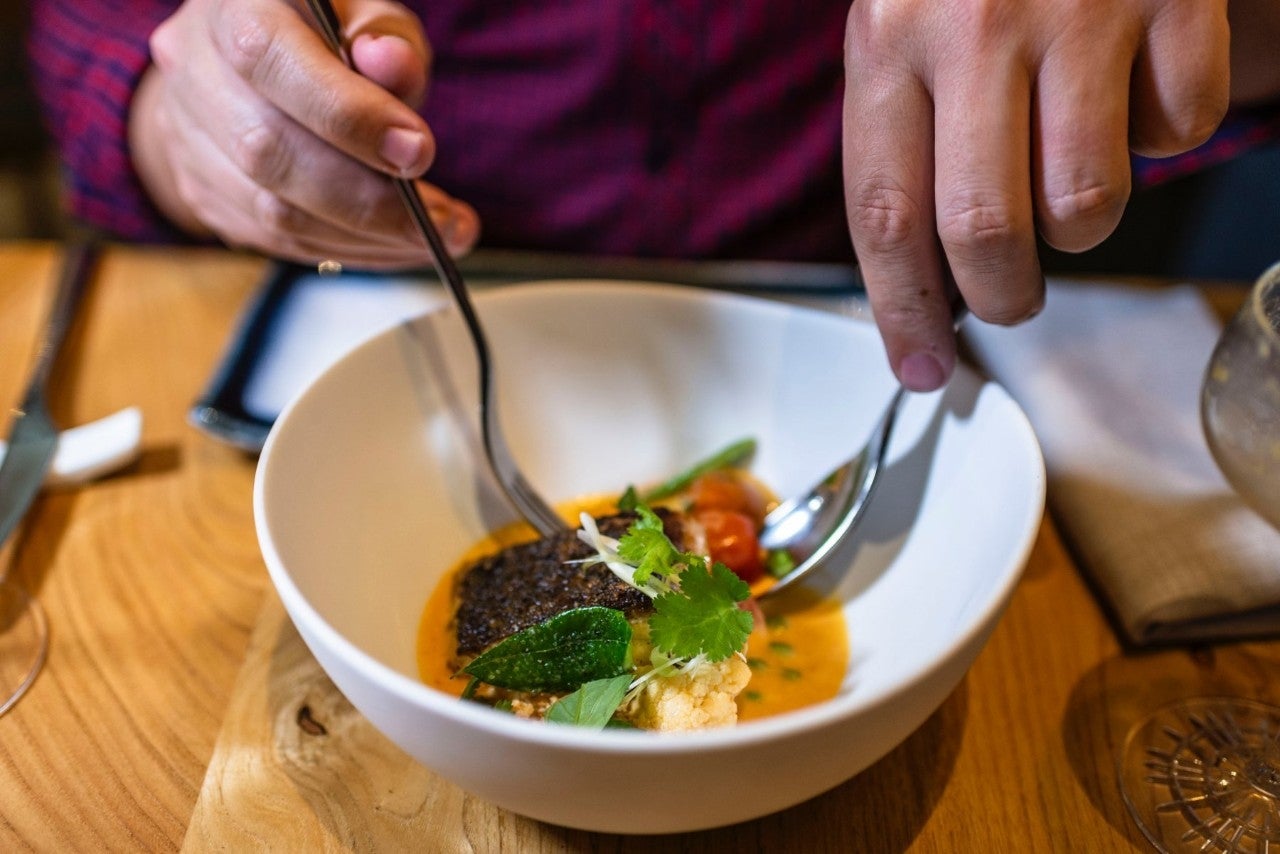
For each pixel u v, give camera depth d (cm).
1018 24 63
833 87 145
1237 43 109
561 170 150
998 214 65
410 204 86
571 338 102
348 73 81
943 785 75
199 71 95
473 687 74
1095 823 72
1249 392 76
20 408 107
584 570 80
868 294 78
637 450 104
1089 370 113
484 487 97
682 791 55
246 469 108
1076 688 84
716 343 102
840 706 54
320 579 74
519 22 141
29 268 143
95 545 97
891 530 89
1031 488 72
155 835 70
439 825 71
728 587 70
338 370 85
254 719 79
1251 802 72
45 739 77
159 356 126
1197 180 203
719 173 150
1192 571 86
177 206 149
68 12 150
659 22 138
